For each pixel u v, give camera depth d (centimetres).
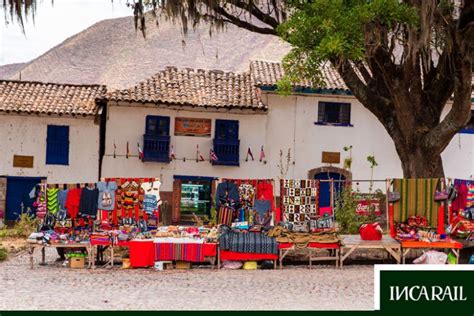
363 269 1555
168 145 2723
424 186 1576
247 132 2755
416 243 1541
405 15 1537
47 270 1525
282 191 1620
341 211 1936
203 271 1509
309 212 1622
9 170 2694
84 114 2681
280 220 1617
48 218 1586
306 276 1434
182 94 2747
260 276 1431
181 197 2741
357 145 2789
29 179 2705
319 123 2773
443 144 1827
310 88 2703
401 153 1903
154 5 1862
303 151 2772
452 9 1633
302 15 1619
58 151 2717
